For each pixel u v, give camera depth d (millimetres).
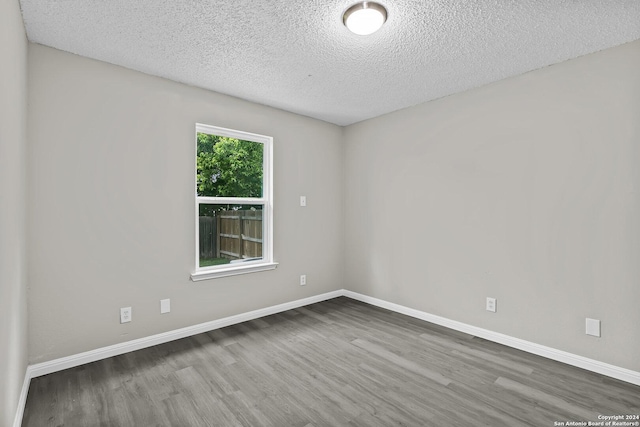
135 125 2639
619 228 2223
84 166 2404
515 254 2727
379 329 3123
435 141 3285
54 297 2289
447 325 3191
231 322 3225
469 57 2412
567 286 2451
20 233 1845
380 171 3822
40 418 1787
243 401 1956
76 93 2373
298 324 3250
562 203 2471
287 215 3715
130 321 2623
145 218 2693
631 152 2174
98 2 1798
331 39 2178
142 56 2418
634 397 1993
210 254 3156
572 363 2412
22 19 1921
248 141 3453
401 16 1905
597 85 2307
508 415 1822
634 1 1770
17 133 1727
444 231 3219
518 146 2699
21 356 1888
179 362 2439
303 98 3281
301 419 1792
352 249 4195
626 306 2197
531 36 2123
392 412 1851
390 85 2939
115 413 1839
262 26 2031
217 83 2908
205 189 3141
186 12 1893
